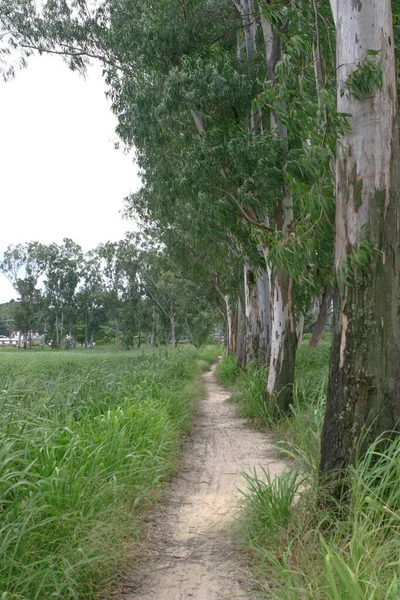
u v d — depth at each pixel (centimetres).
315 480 473
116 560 398
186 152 1220
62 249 7619
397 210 456
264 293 1580
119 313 7144
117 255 6475
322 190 538
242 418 1163
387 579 299
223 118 1246
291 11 726
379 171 453
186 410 1124
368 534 333
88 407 734
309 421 649
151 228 2969
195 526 506
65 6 1672
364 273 449
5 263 7438
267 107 1169
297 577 342
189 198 1270
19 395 580
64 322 7975
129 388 969
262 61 1306
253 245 1276
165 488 634
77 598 335
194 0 1241
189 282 3984
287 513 449
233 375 1989
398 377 447
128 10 1400
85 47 1731
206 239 1764
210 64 1166
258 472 698
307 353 1750
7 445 395
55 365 1830
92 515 419
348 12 470
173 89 1168
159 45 1273
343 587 288
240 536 457
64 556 357
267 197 1100
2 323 11750
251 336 1786
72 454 461
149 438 685
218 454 823
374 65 445
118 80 1466
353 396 448
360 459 438
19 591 317
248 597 358
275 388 1064
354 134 462
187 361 2481
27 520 339
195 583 383
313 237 605
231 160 1144
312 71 803
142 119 1352
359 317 449
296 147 1089
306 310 1580
